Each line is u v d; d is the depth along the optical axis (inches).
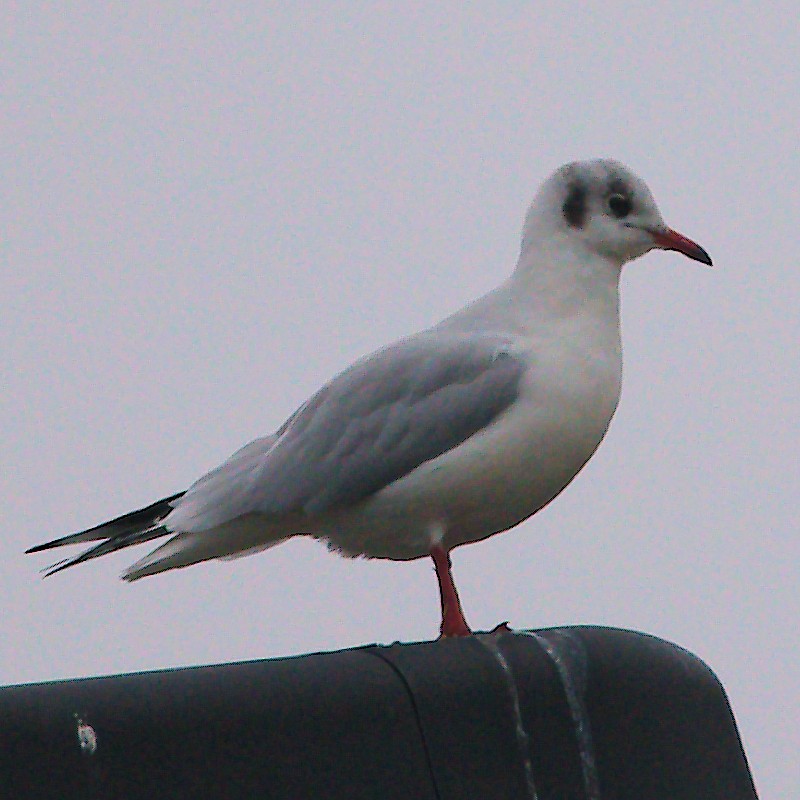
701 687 335.9
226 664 295.4
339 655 308.5
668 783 321.7
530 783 308.2
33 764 261.4
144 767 270.2
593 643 329.4
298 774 283.9
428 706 303.6
